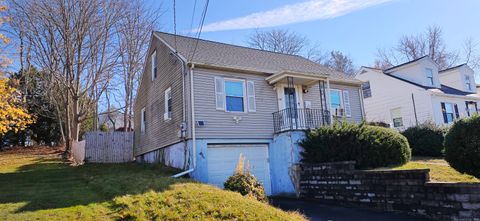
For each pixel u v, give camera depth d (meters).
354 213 9.00
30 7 21.44
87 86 23.75
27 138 30.34
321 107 14.80
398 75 25.27
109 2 23.41
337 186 10.78
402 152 11.51
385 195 9.18
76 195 8.02
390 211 8.98
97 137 19.45
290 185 12.75
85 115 26.73
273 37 37.38
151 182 9.20
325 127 12.34
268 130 14.18
